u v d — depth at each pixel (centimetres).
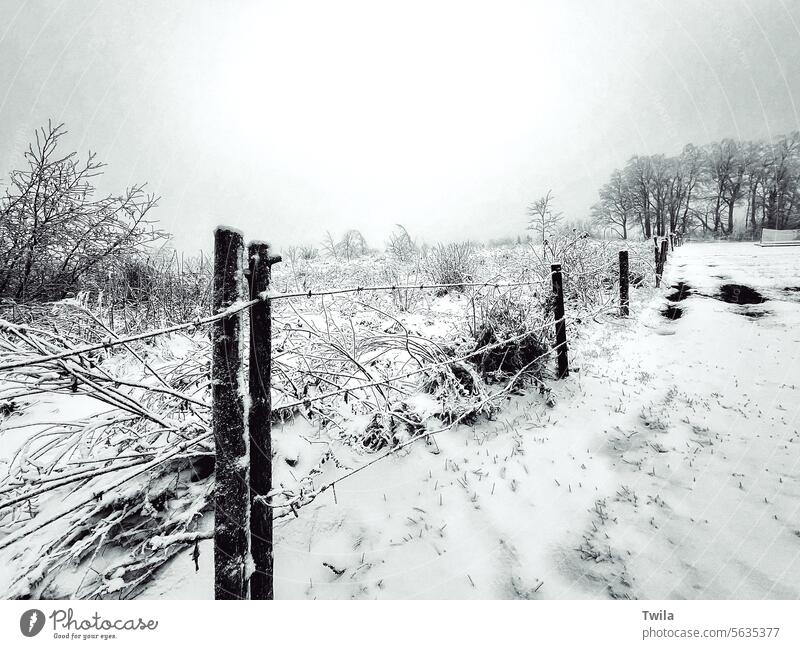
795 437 312
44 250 486
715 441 321
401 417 322
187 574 202
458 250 1020
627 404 397
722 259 1525
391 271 1105
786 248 1788
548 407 403
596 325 710
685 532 234
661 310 795
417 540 240
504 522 252
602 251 1168
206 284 611
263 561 181
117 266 574
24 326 150
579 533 241
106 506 211
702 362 493
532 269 874
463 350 412
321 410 324
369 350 416
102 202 498
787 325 596
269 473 181
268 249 175
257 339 173
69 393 183
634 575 211
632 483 281
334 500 262
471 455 321
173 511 226
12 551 193
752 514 240
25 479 161
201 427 250
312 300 771
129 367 389
